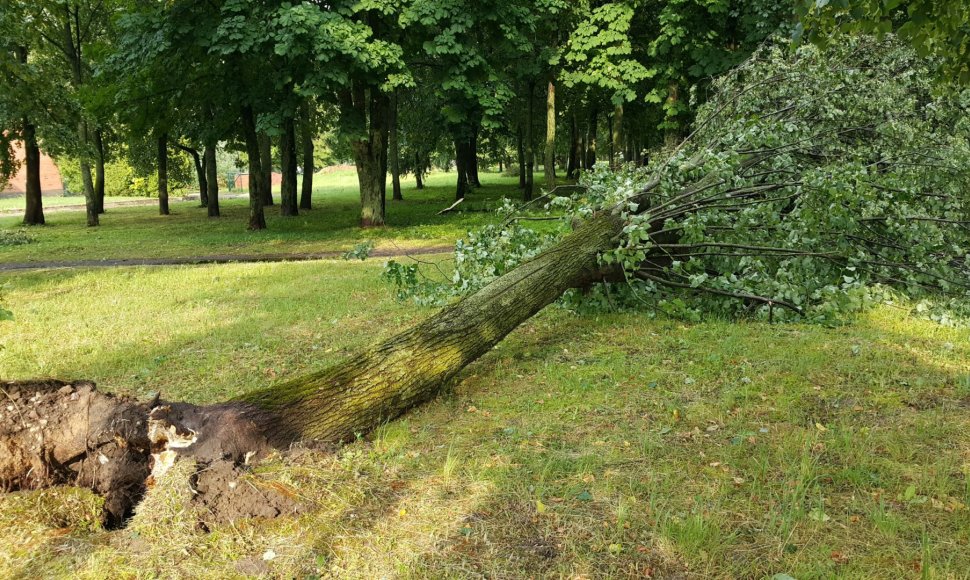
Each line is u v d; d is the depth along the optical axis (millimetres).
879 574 2750
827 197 7016
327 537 3182
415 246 16812
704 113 10070
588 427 4430
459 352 5086
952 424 4168
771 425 4312
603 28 21953
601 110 32000
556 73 24500
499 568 2908
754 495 3424
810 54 8664
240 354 6668
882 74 8727
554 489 3586
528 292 5832
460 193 35219
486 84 20172
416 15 17812
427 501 3518
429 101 30859
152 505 3342
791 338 6238
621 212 7117
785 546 2973
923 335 6258
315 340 7148
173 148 43844
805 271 7145
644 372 5457
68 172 53906
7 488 3506
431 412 4844
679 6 19266
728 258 7395
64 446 3529
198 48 18500
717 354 5766
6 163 26719
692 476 3664
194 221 27844
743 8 19125
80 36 26875
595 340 6566
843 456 3779
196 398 5305
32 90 13664
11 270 14422
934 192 7746
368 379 4574
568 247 6551
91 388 3752
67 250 18172
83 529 3291
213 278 11828
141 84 20312
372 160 21641
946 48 5227
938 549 2906
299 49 16375
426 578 2859
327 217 27484
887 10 4320
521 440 4250
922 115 8992
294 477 3641
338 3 17766
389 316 8156
